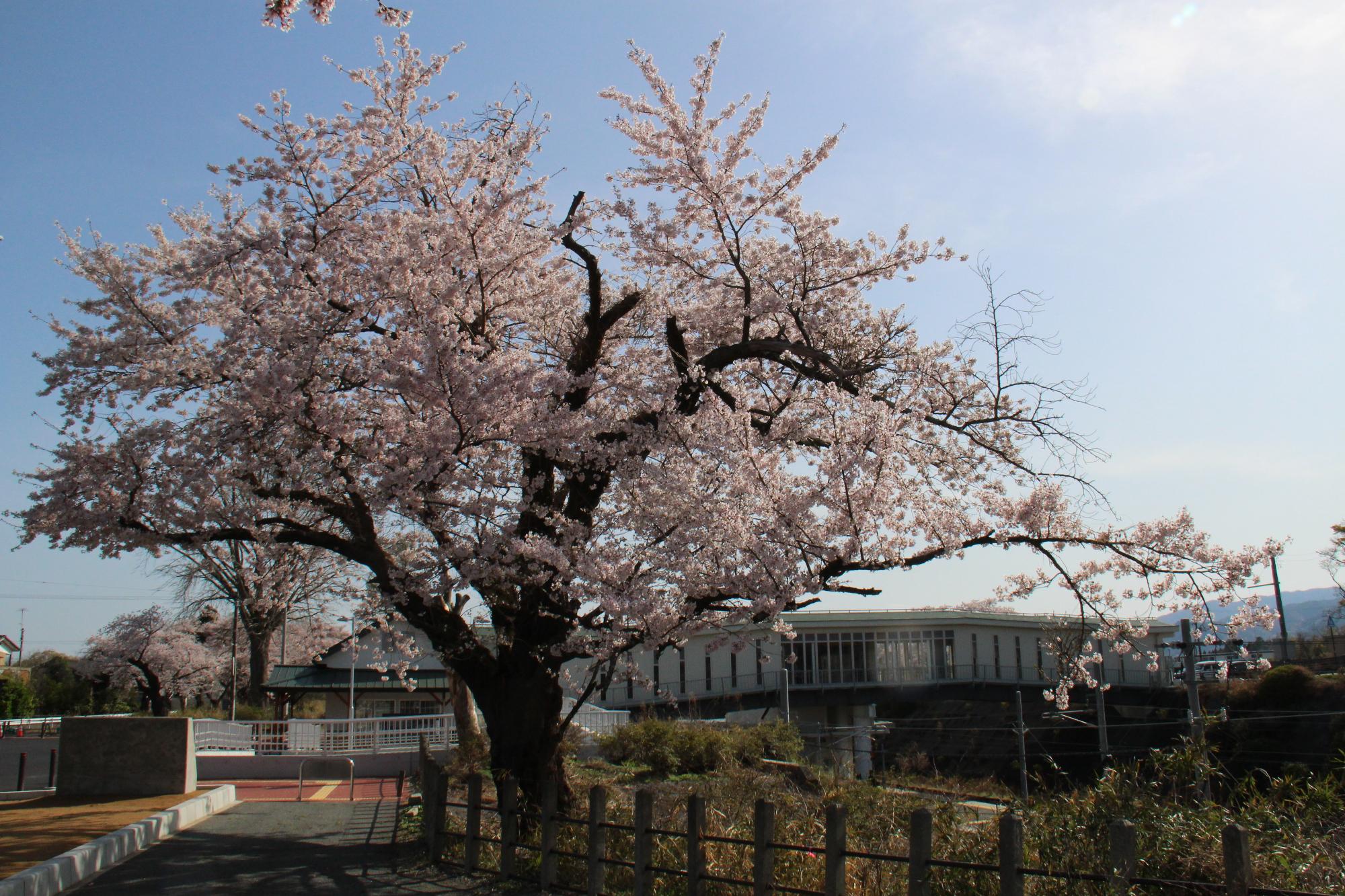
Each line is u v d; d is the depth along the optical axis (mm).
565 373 11469
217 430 11320
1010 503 10766
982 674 37406
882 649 38062
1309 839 6516
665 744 19234
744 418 10820
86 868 9086
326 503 11977
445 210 12141
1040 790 9242
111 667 43438
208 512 11844
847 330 13727
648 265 13430
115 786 14266
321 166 12383
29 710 49281
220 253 11656
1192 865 6266
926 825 6465
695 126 12391
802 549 10094
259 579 29500
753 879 7574
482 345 11836
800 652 37688
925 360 13414
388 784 19172
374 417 12109
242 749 23734
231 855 10586
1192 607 10781
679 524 10617
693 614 10633
